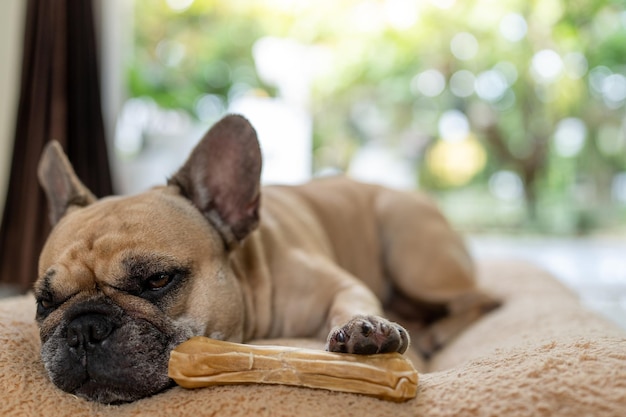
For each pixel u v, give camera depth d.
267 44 1.71
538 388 0.52
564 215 1.76
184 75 1.71
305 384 0.55
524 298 0.96
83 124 1.23
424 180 1.75
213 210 0.73
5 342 0.64
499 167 1.75
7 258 1.18
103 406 0.60
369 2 1.67
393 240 0.97
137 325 0.61
